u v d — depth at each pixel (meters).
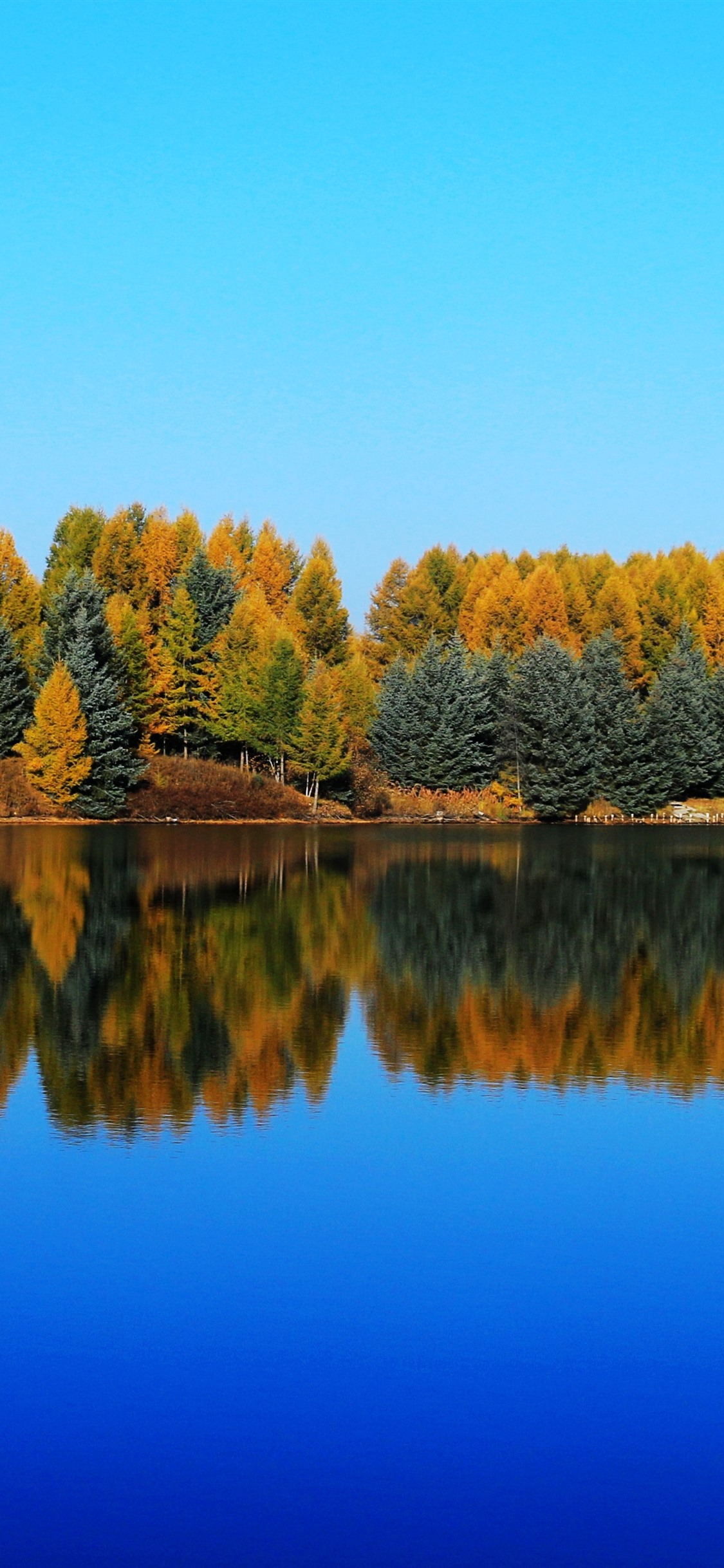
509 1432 10.83
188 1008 24.58
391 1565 9.27
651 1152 17.20
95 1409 11.04
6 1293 12.95
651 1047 22.52
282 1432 10.78
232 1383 11.45
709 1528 9.75
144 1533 9.58
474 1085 20.00
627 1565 9.33
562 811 94.00
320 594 114.19
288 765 92.19
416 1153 16.95
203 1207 15.08
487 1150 17.16
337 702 86.06
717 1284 13.44
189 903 39.81
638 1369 11.79
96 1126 17.69
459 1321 12.57
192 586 101.56
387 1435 10.75
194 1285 13.18
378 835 74.56
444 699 94.56
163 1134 17.45
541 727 94.25
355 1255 13.94
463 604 128.88
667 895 45.22
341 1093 19.45
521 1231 14.66
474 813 92.81
